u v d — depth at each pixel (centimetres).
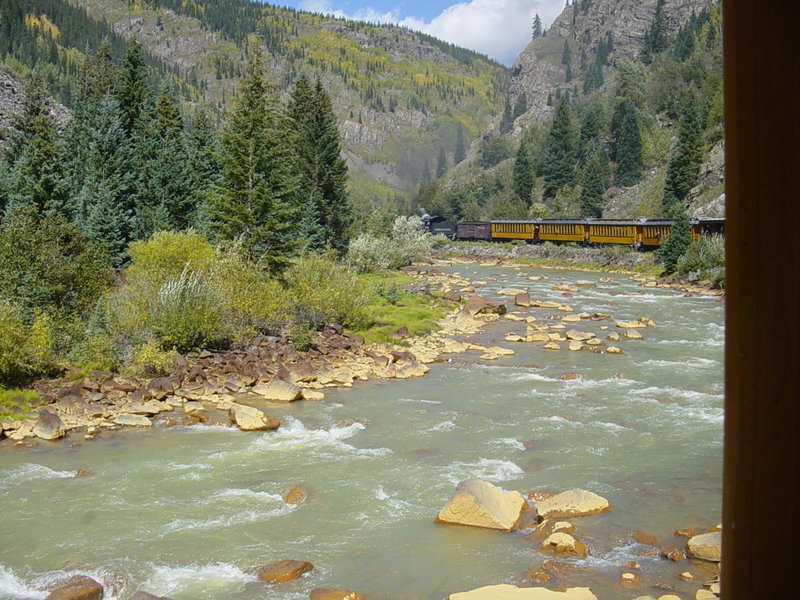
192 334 2561
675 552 1069
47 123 4194
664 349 2922
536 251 8175
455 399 2147
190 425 1877
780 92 148
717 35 13412
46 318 2300
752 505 154
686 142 8644
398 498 1355
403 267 6825
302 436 1777
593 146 12538
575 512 1236
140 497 1366
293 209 3931
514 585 956
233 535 1193
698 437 1702
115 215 3728
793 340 149
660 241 6700
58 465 1552
